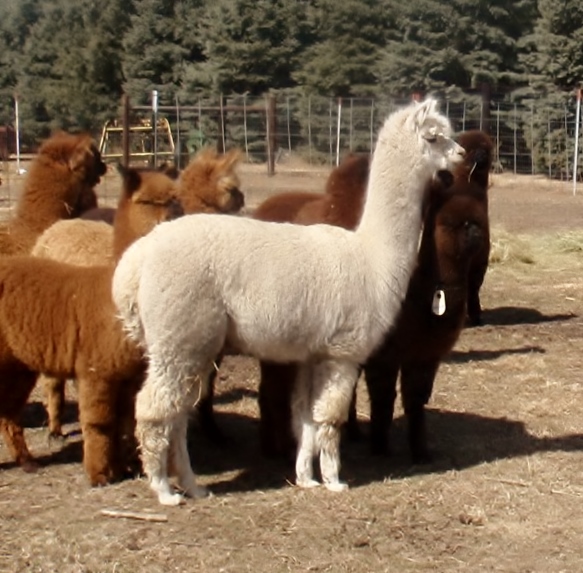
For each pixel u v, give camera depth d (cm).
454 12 3244
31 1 4466
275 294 517
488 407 746
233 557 477
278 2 3544
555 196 2241
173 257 509
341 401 548
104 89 3884
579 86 2838
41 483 575
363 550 488
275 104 2869
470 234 582
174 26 3728
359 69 3369
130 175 642
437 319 591
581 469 609
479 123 2795
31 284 551
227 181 754
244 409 741
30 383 584
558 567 473
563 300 1179
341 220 738
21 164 2658
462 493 565
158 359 516
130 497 549
